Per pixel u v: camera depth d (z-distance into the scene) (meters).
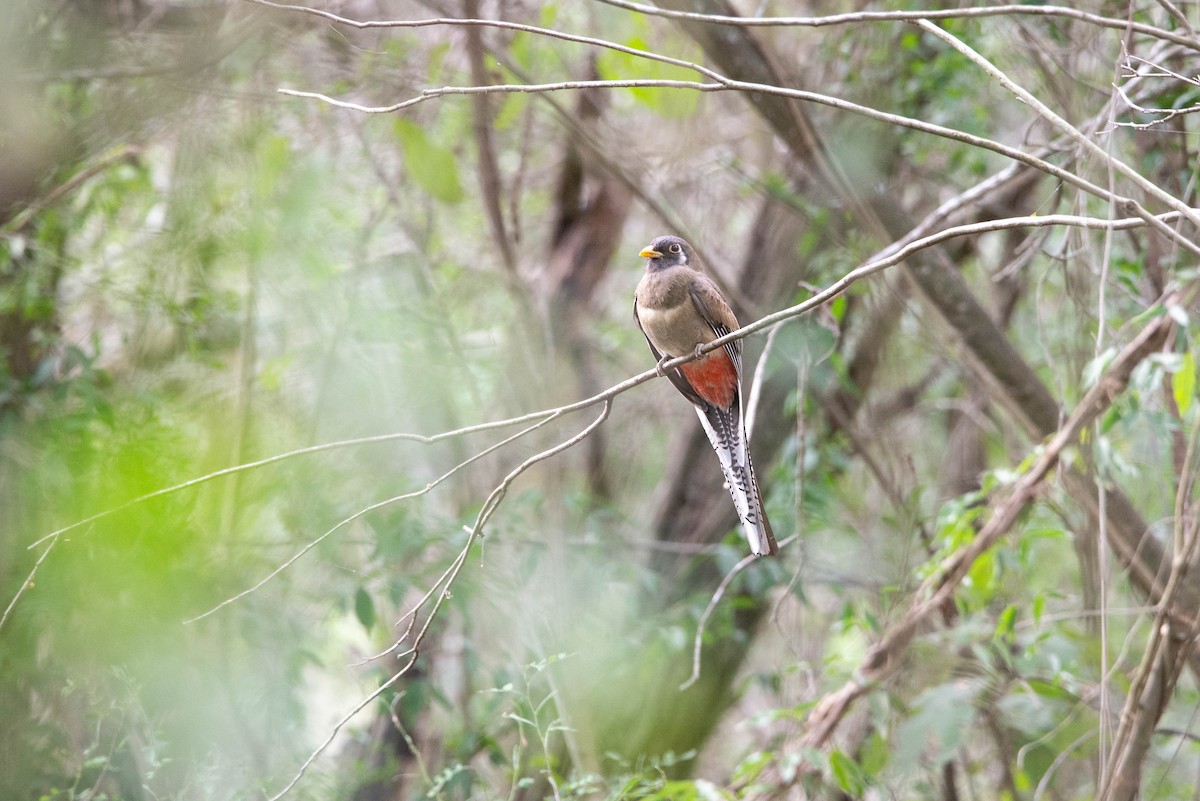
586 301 15.65
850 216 11.25
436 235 14.89
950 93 11.18
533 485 13.84
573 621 11.70
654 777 12.05
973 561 9.90
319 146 12.81
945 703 9.84
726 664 12.83
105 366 12.45
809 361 10.53
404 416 13.73
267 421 12.87
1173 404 9.66
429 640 12.37
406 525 10.91
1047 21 10.33
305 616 11.99
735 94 13.83
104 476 9.60
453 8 12.11
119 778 9.84
